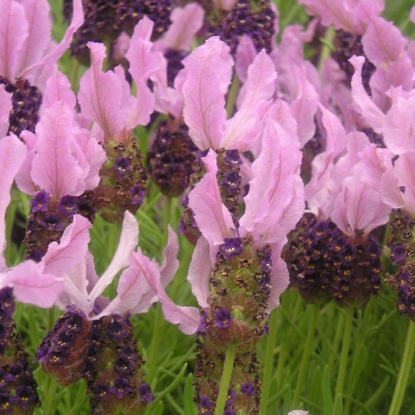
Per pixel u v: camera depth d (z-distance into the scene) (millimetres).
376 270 544
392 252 515
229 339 478
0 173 473
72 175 501
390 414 525
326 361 632
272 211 481
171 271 522
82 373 499
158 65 537
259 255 482
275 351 626
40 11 549
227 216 484
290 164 478
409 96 535
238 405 492
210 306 483
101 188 527
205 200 483
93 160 514
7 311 460
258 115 510
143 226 639
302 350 619
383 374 638
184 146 573
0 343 474
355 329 639
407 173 506
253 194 481
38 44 550
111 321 501
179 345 624
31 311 591
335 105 681
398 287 509
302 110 563
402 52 592
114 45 659
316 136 625
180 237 668
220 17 626
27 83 542
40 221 500
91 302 499
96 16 620
